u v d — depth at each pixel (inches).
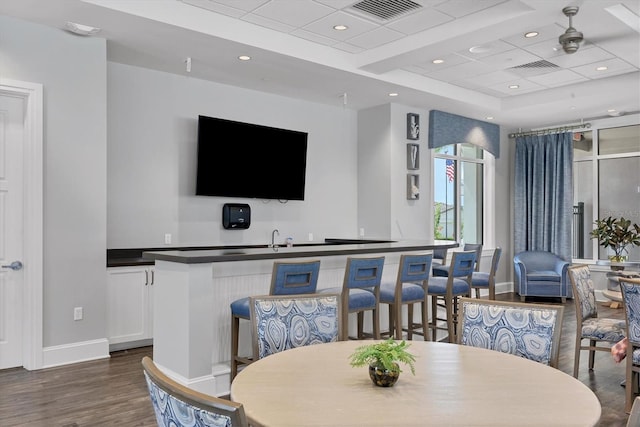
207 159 223.9
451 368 72.6
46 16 155.1
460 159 321.1
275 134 247.1
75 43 169.5
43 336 162.6
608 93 247.9
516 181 339.9
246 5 164.4
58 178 165.6
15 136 161.8
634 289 127.3
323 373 70.1
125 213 206.1
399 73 234.2
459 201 320.8
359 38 194.1
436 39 182.1
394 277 193.6
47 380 149.5
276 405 57.7
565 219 313.7
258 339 90.4
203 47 183.2
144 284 188.7
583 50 204.2
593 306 160.2
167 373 138.4
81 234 170.4
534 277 297.1
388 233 271.0
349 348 84.0
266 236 251.8
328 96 257.3
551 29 181.2
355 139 289.9
